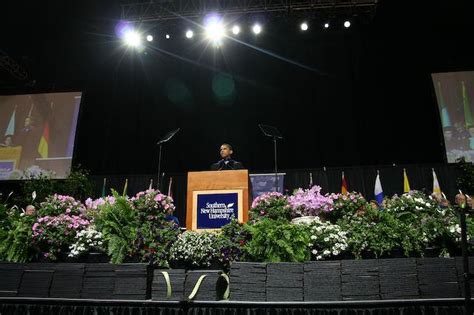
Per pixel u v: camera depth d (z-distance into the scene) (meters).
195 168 11.60
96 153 11.75
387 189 9.97
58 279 3.38
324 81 11.58
